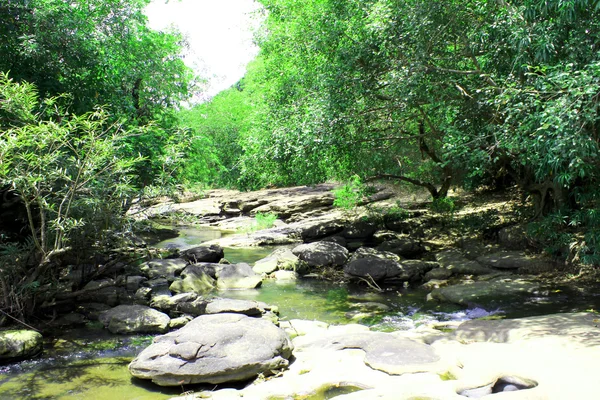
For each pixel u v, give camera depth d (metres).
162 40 16.83
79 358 6.44
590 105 6.79
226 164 37.69
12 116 8.66
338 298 9.91
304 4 13.62
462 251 13.13
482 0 9.62
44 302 7.88
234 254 15.41
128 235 8.74
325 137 12.05
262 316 8.08
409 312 8.73
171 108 17.47
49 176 7.22
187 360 5.52
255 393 4.97
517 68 9.18
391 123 14.13
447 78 10.59
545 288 9.26
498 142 8.53
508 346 5.71
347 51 11.56
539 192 12.55
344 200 17.83
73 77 11.57
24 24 10.82
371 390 4.67
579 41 7.66
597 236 9.05
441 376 5.11
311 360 5.84
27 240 8.38
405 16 9.99
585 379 4.50
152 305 8.55
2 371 5.98
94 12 13.62
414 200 20.34
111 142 7.55
